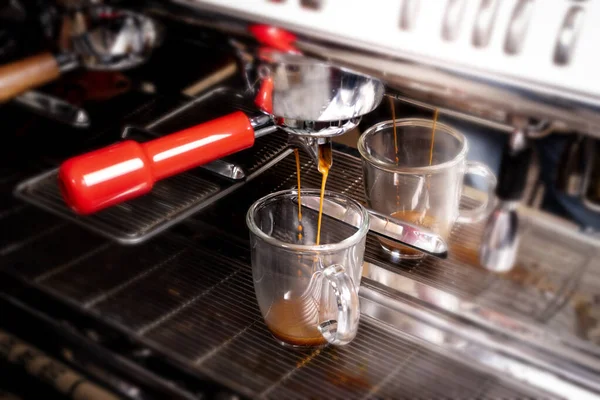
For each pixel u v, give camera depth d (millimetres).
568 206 410
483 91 367
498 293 458
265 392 449
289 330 464
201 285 525
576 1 344
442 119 434
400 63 373
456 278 472
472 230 459
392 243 484
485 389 442
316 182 517
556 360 442
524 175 416
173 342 491
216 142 453
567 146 388
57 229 599
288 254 435
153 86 530
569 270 427
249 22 404
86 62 545
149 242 563
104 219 526
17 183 627
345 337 439
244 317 500
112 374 527
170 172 450
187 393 484
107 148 438
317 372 459
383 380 450
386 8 367
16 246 605
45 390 559
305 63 393
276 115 420
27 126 604
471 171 439
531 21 349
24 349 573
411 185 460
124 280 546
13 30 569
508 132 405
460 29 358
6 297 583
